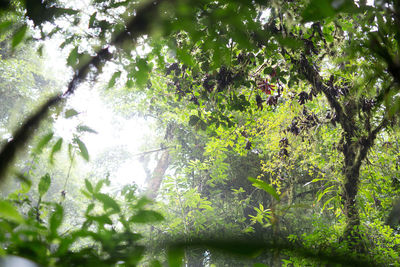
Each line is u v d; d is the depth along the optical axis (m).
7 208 0.50
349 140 5.38
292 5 2.13
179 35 1.96
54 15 1.59
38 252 0.68
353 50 1.24
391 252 4.25
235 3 0.85
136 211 0.84
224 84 4.13
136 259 0.71
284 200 7.45
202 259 4.78
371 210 5.59
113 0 1.69
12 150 0.82
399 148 5.75
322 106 6.22
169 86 5.50
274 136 6.62
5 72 10.11
